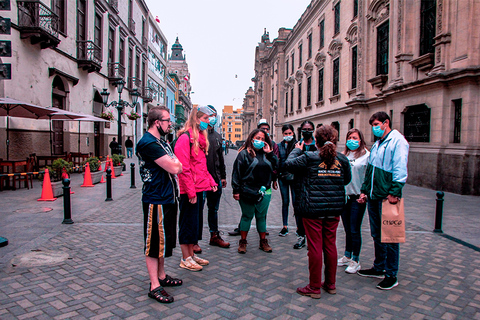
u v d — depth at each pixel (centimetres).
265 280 378
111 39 2239
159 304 314
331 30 2189
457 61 1036
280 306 317
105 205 780
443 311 314
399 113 1332
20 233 532
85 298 322
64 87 1545
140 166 333
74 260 422
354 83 1850
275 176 539
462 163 1005
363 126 1686
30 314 289
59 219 630
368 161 391
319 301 330
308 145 439
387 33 1488
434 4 1166
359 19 1688
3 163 959
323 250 354
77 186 1081
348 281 384
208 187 450
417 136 1248
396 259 360
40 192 927
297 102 3038
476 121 1000
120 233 547
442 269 420
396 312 311
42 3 1220
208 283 366
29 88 1234
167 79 4766
